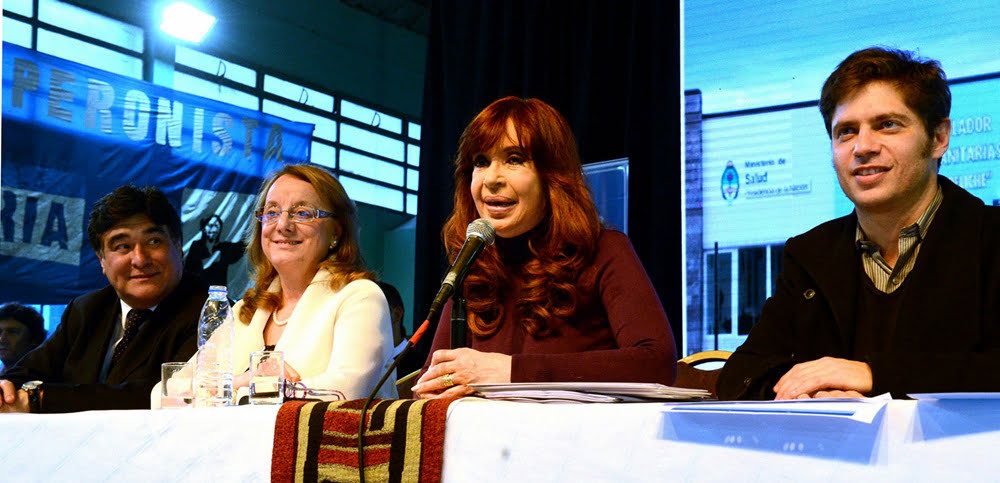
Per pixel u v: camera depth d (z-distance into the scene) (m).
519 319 2.01
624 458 1.09
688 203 4.12
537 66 4.61
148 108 5.58
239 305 2.48
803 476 0.99
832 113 1.71
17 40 5.50
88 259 5.39
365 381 2.20
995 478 0.90
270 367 1.67
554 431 1.14
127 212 2.55
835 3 3.84
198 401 1.84
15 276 5.18
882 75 1.65
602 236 2.02
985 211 1.67
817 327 1.81
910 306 1.66
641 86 4.29
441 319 2.14
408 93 7.11
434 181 4.92
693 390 1.34
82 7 5.76
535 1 4.64
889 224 1.71
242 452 1.35
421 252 4.86
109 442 1.44
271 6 6.44
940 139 1.68
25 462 1.49
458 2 4.95
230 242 5.64
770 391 1.67
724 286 4.00
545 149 2.00
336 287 2.34
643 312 1.88
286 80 6.52
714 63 4.11
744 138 4.01
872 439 0.96
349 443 1.28
